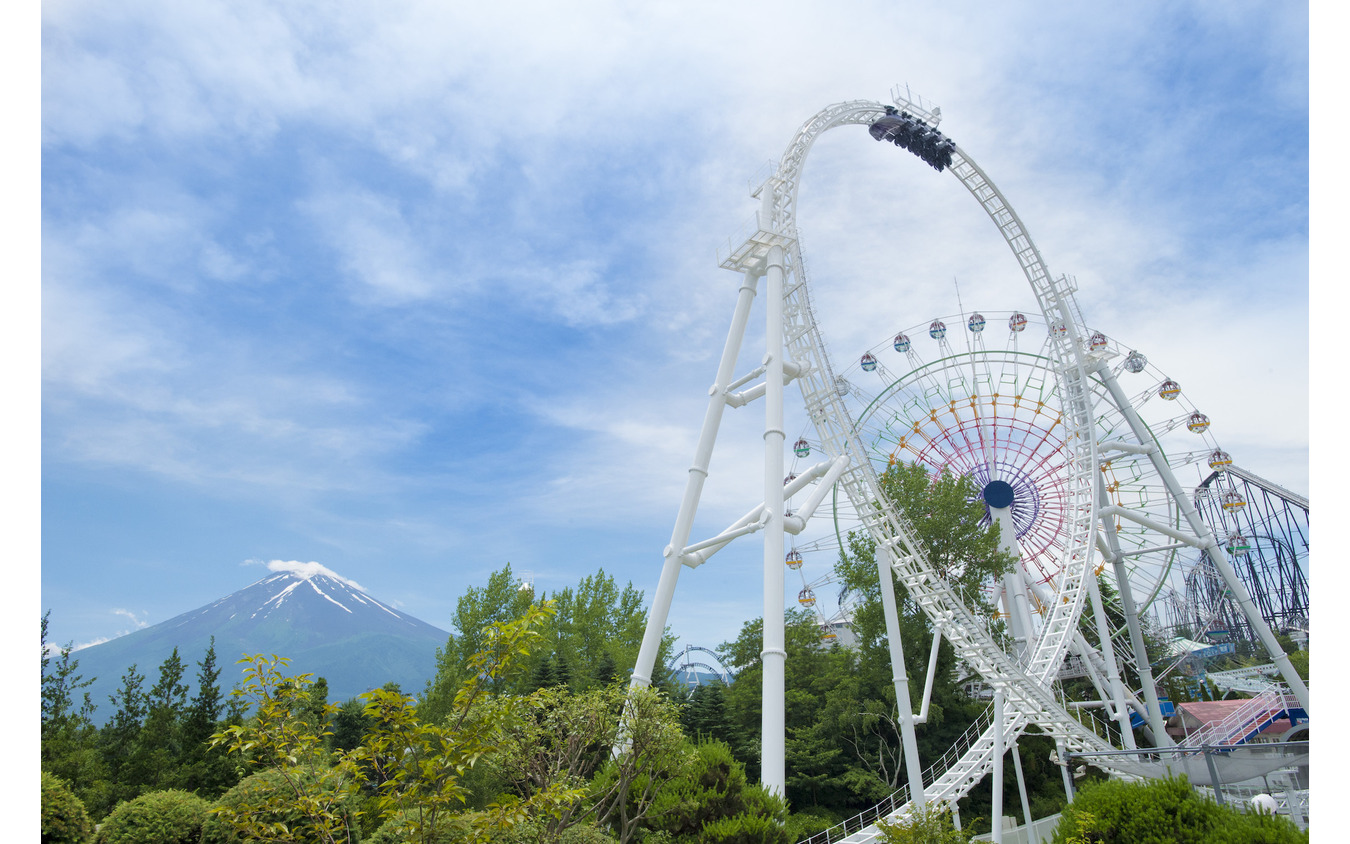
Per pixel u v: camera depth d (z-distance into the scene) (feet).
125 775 117.70
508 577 180.96
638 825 79.41
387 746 44.16
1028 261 163.73
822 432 123.13
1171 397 191.52
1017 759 116.37
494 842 57.47
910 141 153.99
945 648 159.12
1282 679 192.85
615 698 70.54
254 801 62.90
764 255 114.32
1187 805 57.06
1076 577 146.10
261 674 43.62
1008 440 188.03
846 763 147.02
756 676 168.25
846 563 178.29
